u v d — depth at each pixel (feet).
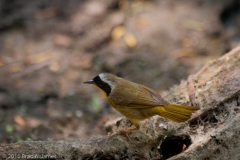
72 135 36.91
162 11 51.78
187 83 28.66
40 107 40.29
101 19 50.44
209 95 26.71
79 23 49.90
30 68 44.86
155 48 47.26
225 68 28.12
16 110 39.63
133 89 25.82
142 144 24.95
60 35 48.85
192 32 48.98
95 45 47.67
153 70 44.45
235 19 50.80
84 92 42.29
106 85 26.43
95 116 39.45
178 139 25.61
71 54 46.62
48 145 24.31
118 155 24.57
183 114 23.81
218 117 25.26
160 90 41.75
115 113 38.50
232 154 23.30
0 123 37.60
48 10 51.96
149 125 25.82
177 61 45.39
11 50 47.06
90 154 24.29
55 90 42.29
